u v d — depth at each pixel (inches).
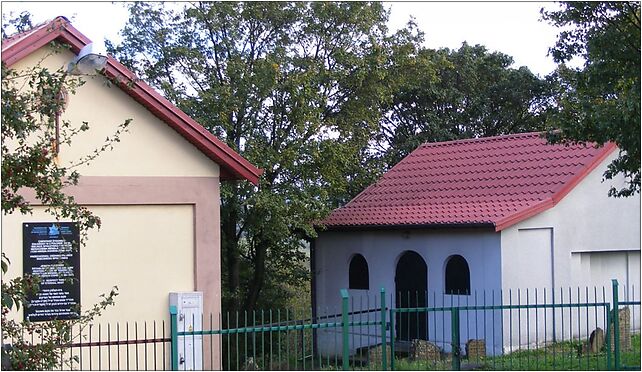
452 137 1141.7
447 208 721.6
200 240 530.9
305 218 765.3
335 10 771.4
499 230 646.5
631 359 532.1
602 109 466.3
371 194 829.8
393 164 1136.2
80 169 494.0
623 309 617.3
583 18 493.0
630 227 740.7
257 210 749.9
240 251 836.6
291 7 774.5
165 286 518.9
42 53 472.4
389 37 800.9
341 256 807.7
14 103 285.3
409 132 1189.7
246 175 546.0
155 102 510.6
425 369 525.3
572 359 540.7
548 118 534.3
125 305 504.7
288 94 753.0
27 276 301.0
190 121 521.7
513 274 658.8
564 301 690.2
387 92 804.0
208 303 530.0
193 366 441.4
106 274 499.8
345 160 767.1
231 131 754.8
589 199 711.7
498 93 1180.5
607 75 481.1
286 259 874.8
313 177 770.2
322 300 825.5
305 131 757.9
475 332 673.0
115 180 504.1
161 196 518.9
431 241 715.4
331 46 780.0
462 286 692.1
